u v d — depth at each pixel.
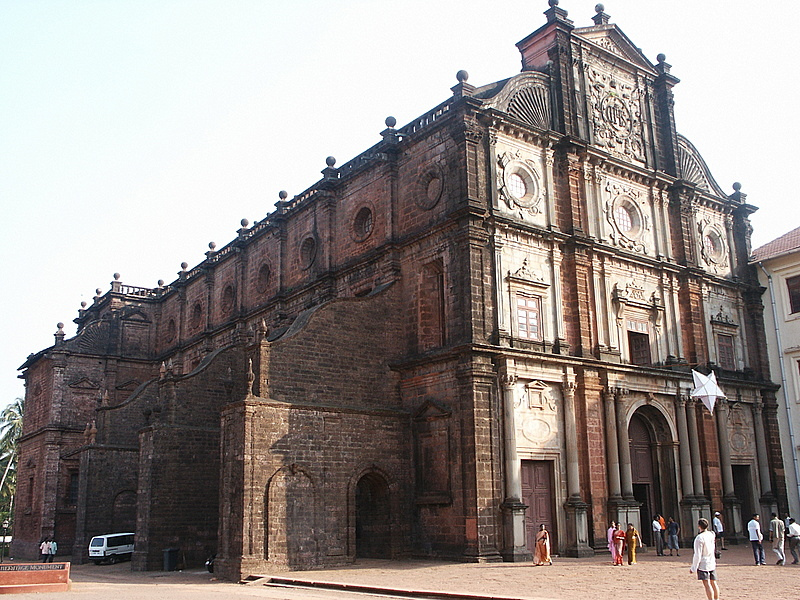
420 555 32.25
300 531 30.53
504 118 34.84
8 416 80.31
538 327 34.25
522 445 31.78
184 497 37.72
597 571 26.52
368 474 33.12
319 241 42.22
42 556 47.75
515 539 29.88
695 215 44.12
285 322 44.47
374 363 34.78
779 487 42.81
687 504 37.12
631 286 38.81
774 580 23.73
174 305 61.47
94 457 45.47
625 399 35.88
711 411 38.91
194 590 25.95
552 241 35.66
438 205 34.53
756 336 45.25
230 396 40.50
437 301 34.75
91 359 60.97
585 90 39.91
